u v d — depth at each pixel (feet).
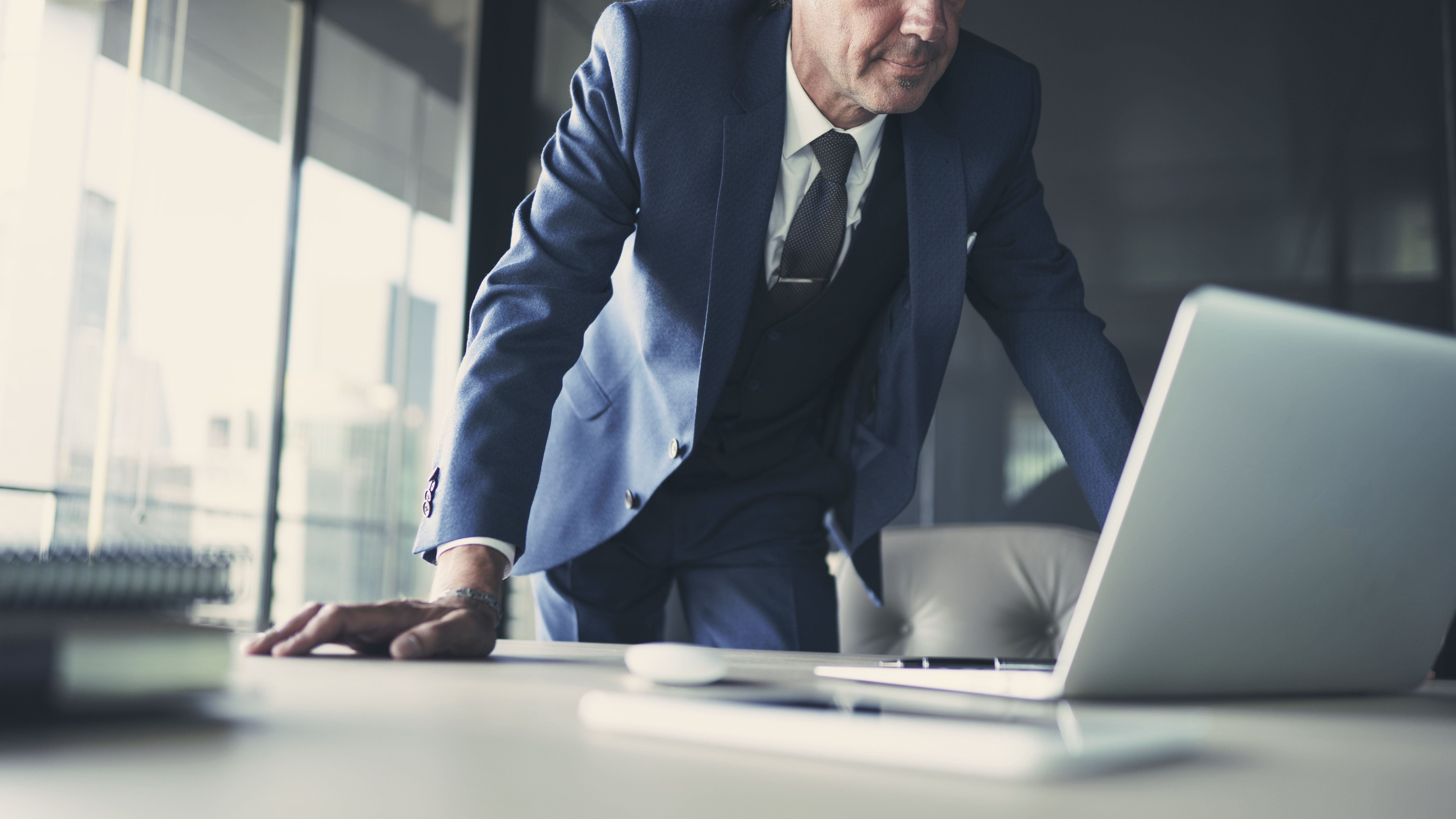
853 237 4.06
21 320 10.38
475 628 2.26
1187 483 1.57
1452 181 10.52
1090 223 11.39
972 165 3.91
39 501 10.18
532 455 3.10
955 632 5.46
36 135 10.61
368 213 12.59
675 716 1.10
